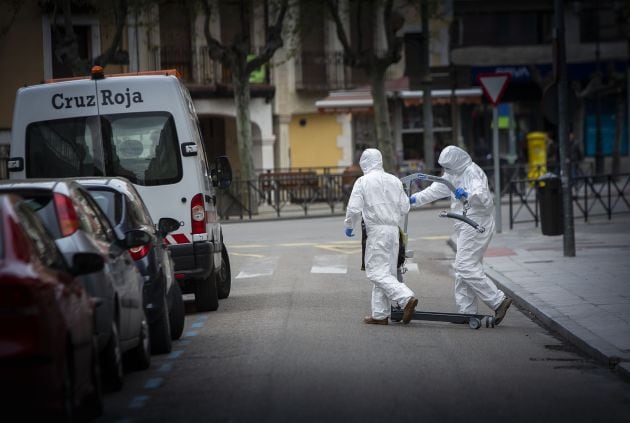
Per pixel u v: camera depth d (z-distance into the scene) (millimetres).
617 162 111438
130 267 22531
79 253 17656
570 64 117625
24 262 15719
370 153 30031
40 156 32031
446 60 111562
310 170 89062
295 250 52625
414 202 30328
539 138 102625
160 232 28328
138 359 23344
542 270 40125
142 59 86438
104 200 25000
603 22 117625
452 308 33625
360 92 93125
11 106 80750
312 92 102000
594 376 22641
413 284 39844
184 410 19406
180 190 31984
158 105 31984
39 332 15250
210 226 33031
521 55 115688
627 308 30562
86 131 31938
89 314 17750
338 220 73125
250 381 21938
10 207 16438
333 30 102000
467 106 112062
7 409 15352
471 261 29750
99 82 31984
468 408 19312
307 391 20797
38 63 80750
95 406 18812
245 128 81688
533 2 115312
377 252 29656
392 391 20766
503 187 83938
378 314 29844
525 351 25703
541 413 19000
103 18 75000
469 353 25281
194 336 28516
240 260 48875
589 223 61531
